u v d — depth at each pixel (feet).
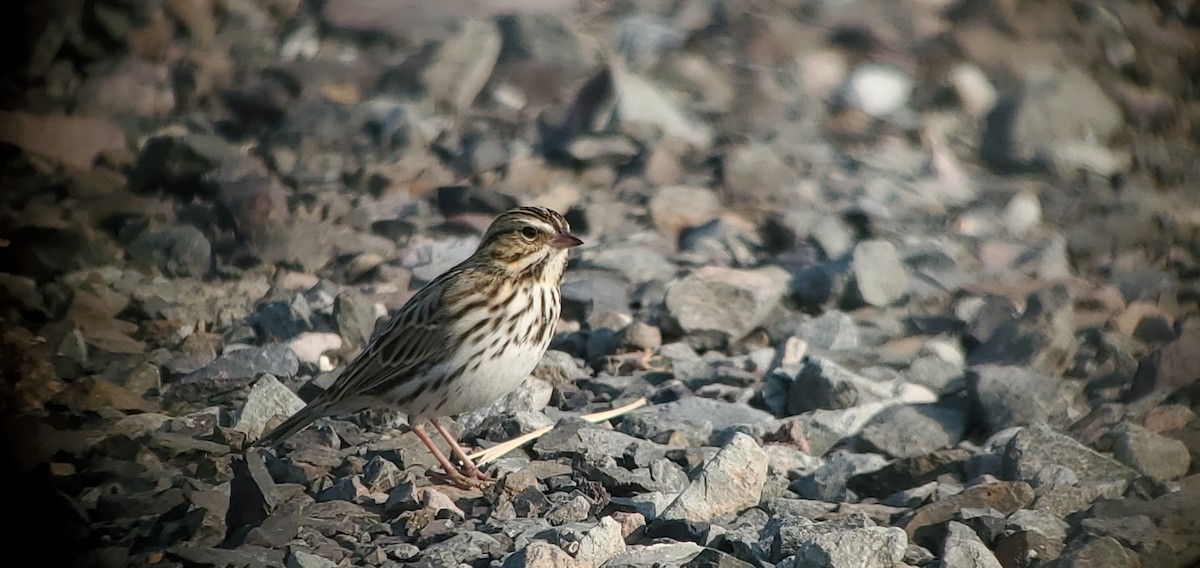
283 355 41.22
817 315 47.44
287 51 74.90
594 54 73.56
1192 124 70.44
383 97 68.54
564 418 37.17
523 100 69.87
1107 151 66.90
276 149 62.69
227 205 53.83
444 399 34.78
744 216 56.08
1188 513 30.63
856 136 66.74
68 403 37.65
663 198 56.85
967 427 38.04
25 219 53.72
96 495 33.04
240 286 48.55
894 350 44.60
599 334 44.45
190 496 32.19
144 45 73.72
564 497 33.04
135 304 45.83
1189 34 80.74
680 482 33.94
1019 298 48.11
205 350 43.04
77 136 62.49
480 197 55.83
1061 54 76.59
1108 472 33.27
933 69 74.90
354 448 36.32
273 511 31.71
